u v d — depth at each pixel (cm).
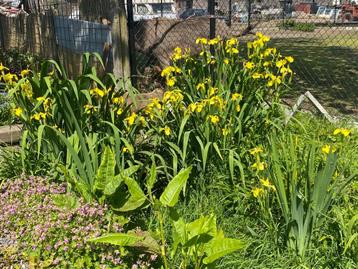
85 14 802
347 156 403
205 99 396
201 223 267
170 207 272
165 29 756
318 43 1733
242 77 434
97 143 361
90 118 385
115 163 332
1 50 1048
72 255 286
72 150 345
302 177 339
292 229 319
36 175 391
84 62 395
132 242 270
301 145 416
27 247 298
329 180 311
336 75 1121
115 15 636
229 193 376
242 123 422
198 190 389
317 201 313
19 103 390
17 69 977
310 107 710
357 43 1706
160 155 398
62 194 340
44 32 962
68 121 377
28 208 318
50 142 383
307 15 1766
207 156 393
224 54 443
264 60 451
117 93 391
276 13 1398
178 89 416
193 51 750
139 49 751
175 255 303
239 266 310
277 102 443
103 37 743
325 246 316
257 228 348
